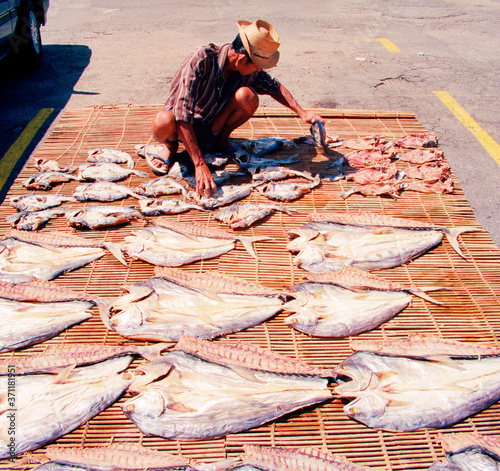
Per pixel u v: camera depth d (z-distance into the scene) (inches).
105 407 88.1
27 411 85.7
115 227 133.0
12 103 253.8
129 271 119.2
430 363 93.7
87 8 454.9
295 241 126.0
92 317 106.3
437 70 305.0
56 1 478.6
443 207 143.6
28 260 119.5
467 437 84.0
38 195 143.0
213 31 377.7
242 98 149.2
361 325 104.1
